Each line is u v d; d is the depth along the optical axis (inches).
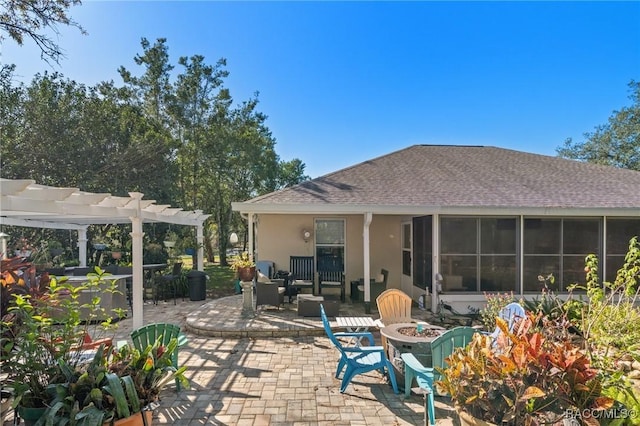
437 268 326.3
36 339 113.0
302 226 425.4
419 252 378.0
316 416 150.6
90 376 107.7
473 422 94.8
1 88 543.2
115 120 650.8
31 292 129.3
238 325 283.6
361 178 382.6
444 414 150.8
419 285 377.4
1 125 543.5
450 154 475.8
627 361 164.1
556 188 358.9
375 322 220.4
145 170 655.8
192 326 283.4
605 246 331.3
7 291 126.5
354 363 172.9
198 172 788.0
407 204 316.2
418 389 170.7
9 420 127.0
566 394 92.5
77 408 99.1
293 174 1295.5
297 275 421.7
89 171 599.5
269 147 941.2
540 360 94.9
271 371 200.4
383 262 430.6
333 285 394.6
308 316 311.9
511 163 441.1
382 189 351.3
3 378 117.5
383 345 200.1
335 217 427.8
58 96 607.5
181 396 169.0
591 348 156.6
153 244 634.8
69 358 120.7
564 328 146.9
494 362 100.0
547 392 92.2
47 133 576.4
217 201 844.6
